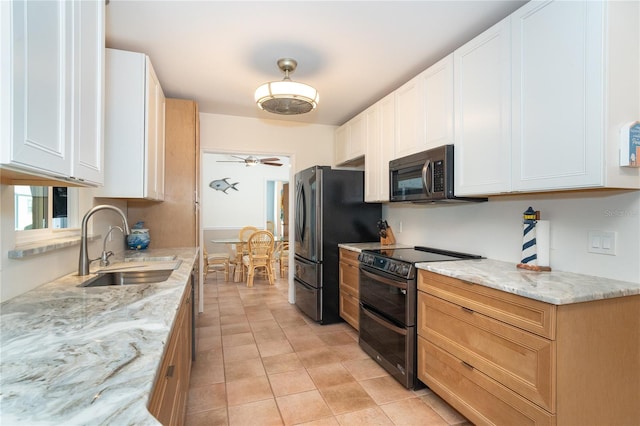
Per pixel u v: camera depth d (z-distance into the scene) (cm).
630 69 141
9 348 80
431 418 188
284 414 191
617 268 159
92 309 111
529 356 141
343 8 185
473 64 201
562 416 133
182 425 151
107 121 207
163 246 310
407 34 213
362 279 278
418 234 312
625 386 147
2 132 75
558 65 152
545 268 184
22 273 132
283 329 328
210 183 727
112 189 208
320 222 343
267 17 193
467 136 205
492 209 229
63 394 60
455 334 183
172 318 103
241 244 580
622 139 138
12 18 76
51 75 96
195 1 178
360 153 352
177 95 320
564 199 182
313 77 280
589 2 140
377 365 251
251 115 386
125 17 192
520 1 179
